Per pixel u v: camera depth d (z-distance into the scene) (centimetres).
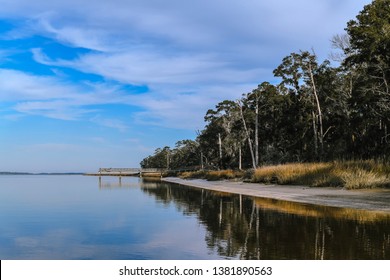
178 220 1432
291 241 944
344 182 2352
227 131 7069
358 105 3881
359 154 3775
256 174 3956
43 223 1409
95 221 1443
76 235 1149
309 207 1653
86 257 881
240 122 6512
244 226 1205
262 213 1490
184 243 995
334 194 2058
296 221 1248
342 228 1100
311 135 5281
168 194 3019
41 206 2077
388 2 3419
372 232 1034
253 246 907
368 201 1717
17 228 1293
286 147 5838
